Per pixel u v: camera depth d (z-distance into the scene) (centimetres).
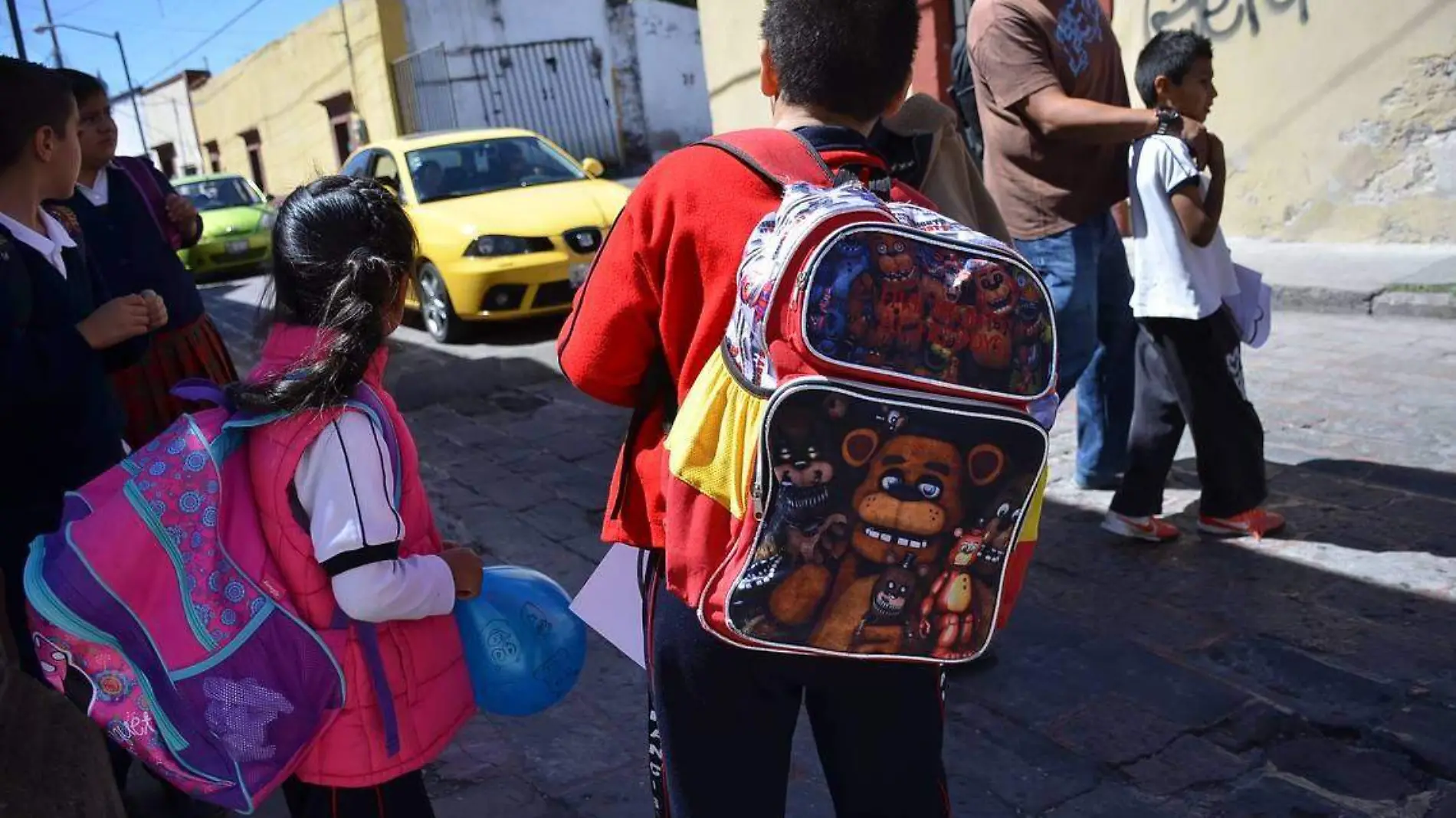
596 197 848
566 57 2159
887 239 141
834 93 168
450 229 809
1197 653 328
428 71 1922
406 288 193
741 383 148
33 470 246
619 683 340
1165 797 269
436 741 195
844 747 174
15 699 236
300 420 175
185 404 354
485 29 2084
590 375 170
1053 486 457
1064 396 384
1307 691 304
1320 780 270
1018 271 146
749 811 171
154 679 177
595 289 169
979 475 146
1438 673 306
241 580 177
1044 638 343
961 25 1019
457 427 622
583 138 2200
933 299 142
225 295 1302
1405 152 753
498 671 202
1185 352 372
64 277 253
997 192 385
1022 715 306
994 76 364
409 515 193
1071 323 380
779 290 141
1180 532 405
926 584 150
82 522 173
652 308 166
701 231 157
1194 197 352
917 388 142
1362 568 365
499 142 933
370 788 190
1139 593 365
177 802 287
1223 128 854
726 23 1215
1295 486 433
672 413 171
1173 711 302
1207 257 364
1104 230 387
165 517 175
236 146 2856
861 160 167
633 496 174
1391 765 273
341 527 173
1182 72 356
